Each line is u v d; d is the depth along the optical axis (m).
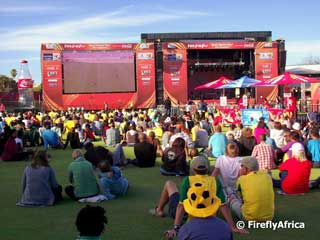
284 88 44.50
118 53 44.09
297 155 9.90
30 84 48.91
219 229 4.65
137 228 7.61
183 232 4.68
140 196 10.09
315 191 10.14
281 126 16.06
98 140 23.56
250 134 14.40
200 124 22.25
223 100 31.64
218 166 8.59
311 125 17.36
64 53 43.50
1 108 39.69
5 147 16.48
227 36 49.97
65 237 7.25
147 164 14.06
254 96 44.81
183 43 44.66
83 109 41.03
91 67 43.84
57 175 13.20
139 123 23.66
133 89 44.44
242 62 46.97
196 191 4.78
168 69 44.56
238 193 8.05
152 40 49.50
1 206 9.34
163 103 44.22
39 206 9.22
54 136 19.88
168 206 8.23
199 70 49.28
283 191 9.95
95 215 4.36
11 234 7.42
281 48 45.19
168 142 16.19
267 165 11.64
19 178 12.89
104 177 9.88
